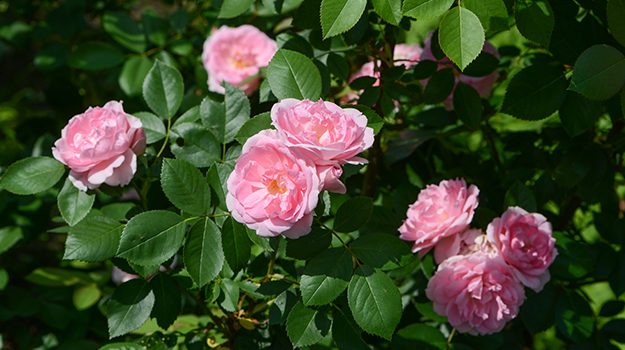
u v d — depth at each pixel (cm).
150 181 103
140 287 98
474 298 99
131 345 99
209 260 90
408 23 104
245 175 84
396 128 124
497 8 87
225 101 98
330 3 88
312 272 89
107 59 132
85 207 96
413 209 102
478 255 99
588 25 98
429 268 104
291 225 83
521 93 98
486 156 137
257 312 106
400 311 88
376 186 125
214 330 108
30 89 240
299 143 83
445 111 117
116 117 94
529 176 114
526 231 100
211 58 129
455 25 86
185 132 98
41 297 141
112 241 96
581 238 123
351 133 84
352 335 93
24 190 96
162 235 90
